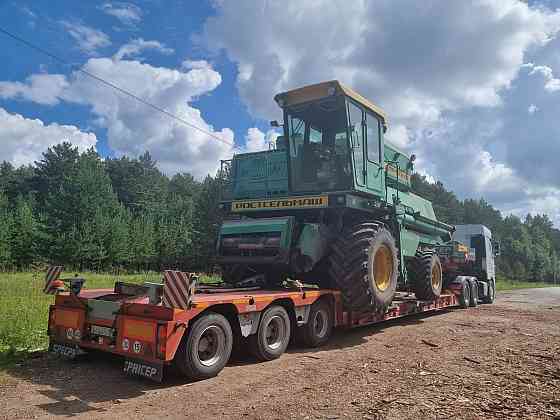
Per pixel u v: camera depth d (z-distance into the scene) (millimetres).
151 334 5270
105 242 47250
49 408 4598
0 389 5184
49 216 49219
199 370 5574
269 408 4660
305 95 8844
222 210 9758
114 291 6703
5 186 76625
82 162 59125
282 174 9539
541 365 6750
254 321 6527
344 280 8336
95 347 5922
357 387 5434
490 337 9195
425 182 71125
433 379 5844
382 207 9602
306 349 7723
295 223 8445
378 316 9453
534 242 103500
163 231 50406
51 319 6516
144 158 104562
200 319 5629
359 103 9078
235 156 10250
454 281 15297
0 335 7375
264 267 9102
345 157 8781
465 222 91188
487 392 5309
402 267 10383
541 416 4531
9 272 34250
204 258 45875
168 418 4367
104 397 4980
